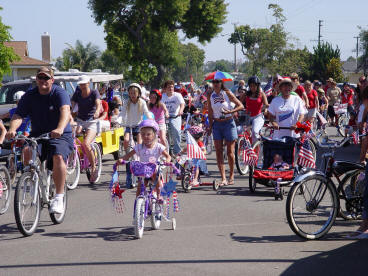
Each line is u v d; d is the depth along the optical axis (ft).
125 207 39.11
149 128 31.63
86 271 24.56
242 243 28.99
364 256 26.37
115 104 77.25
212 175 53.78
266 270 24.43
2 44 116.98
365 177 29.53
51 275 24.11
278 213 36.58
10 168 46.98
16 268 25.16
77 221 34.86
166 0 275.59
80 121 48.78
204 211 37.32
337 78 332.80
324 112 106.63
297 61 344.28
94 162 49.06
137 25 288.92
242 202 40.42
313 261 25.68
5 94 80.74
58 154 32.73
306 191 29.86
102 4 280.10
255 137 51.21
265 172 41.78
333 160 31.81
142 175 30.42
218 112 46.55
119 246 28.63
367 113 32.76
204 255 26.78
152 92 50.60
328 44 348.59
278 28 345.51
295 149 42.39
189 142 43.57
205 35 298.15
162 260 26.04
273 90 64.28
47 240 30.14
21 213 30.71
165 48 287.48
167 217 32.99
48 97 33.12
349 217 33.37
